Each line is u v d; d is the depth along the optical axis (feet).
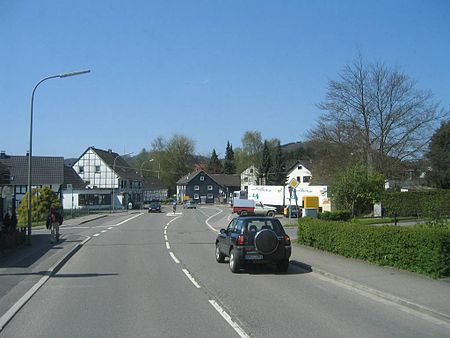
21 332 24.73
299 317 27.55
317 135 155.33
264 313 28.66
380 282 37.29
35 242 78.23
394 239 44.09
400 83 142.20
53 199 152.35
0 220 80.59
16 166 226.17
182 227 122.62
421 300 30.58
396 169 141.38
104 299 33.45
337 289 36.88
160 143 397.19
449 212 127.75
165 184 403.13
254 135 391.24
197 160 463.42
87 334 24.23
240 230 46.44
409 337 23.34
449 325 25.70
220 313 28.73
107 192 264.93
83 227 122.31
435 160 195.31
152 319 27.35
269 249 45.09
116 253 64.64
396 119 141.49
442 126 198.18
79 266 51.70
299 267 49.16
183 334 24.02
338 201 101.30
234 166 486.38
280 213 192.65
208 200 415.44
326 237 58.80
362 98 145.38
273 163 357.61
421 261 40.55
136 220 157.99
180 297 33.99
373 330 24.63
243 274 45.24
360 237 49.96
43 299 33.58
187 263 53.78
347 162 146.72
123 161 327.88
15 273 44.68
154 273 46.16
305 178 327.88
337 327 25.23
